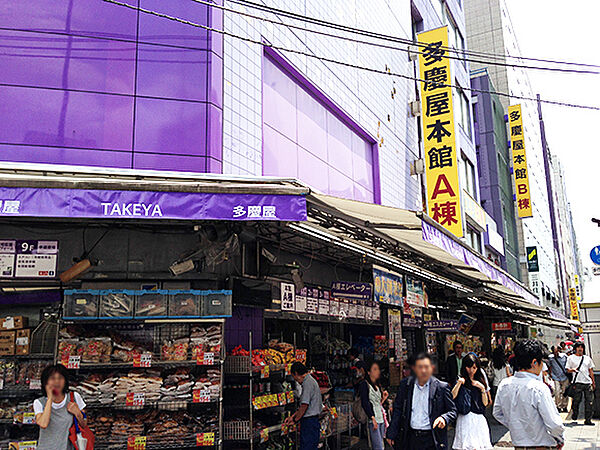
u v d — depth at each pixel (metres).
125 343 6.33
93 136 6.89
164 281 6.82
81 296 6.19
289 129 9.63
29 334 6.34
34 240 6.59
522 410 4.73
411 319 13.02
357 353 11.29
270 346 8.27
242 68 8.23
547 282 47.69
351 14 12.52
